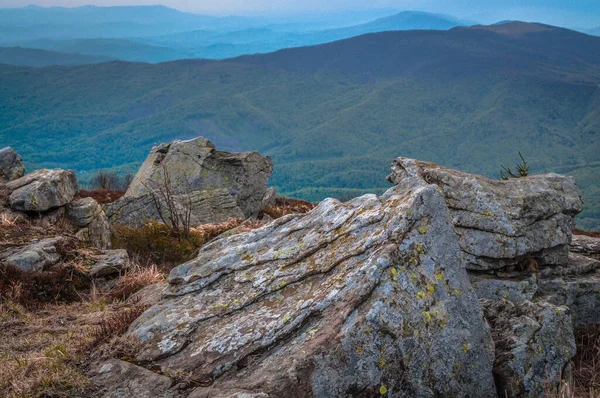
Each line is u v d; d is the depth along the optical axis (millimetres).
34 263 10008
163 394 4965
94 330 6824
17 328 7488
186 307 6250
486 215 8938
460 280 5598
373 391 4730
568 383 5906
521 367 5641
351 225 6207
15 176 17344
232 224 19031
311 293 5582
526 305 6547
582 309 8766
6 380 5434
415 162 10375
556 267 9336
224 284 6477
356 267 5469
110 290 10258
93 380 5359
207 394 4758
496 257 8711
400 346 4910
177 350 5570
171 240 16281
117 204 20859
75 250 11266
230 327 5625
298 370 4570
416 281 5301
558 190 9672
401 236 5535
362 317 4879
